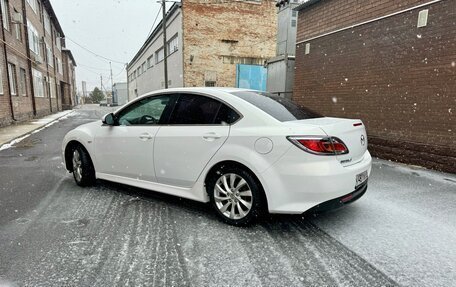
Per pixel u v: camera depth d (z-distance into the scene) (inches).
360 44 289.9
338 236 116.0
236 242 110.8
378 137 273.7
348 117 309.6
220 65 735.1
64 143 183.3
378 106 272.5
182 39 709.3
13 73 585.3
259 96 138.7
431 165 227.1
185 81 718.5
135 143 149.6
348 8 302.0
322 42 341.7
